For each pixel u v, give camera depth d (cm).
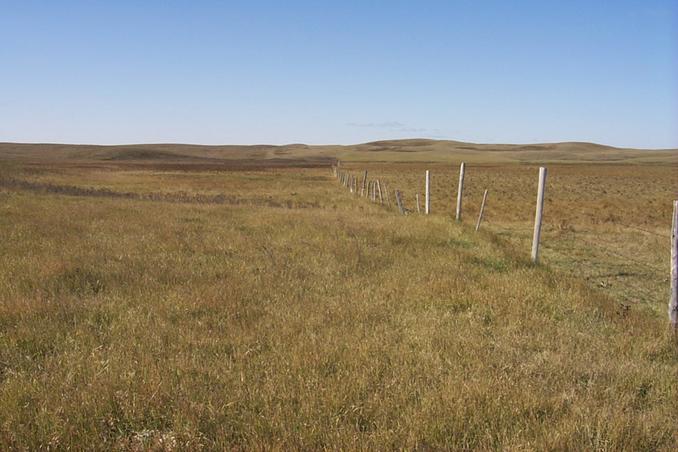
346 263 1073
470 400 478
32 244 1173
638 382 551
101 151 19650
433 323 717
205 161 16000
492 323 745
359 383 512
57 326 667
